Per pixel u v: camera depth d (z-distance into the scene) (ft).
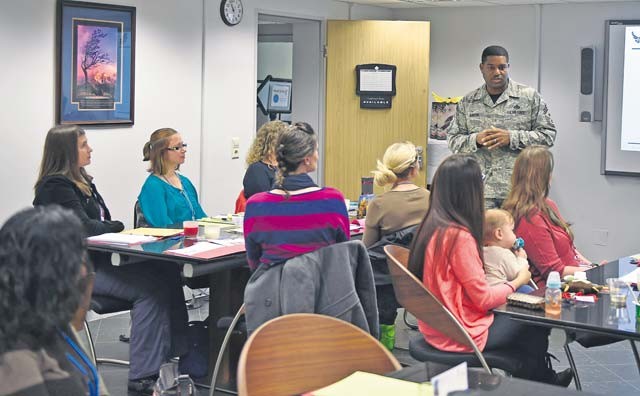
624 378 15.37
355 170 25.49
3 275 5.10
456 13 26.27
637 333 8.62
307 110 25.50
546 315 9.37
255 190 16.61
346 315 10.41
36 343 5.21
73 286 5.23
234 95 21.97
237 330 12.96
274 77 27.09
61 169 14.40
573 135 25.16
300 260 10.42
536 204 13.09
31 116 17.08
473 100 18.72
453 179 10.53
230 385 14.40
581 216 25.30
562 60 25.05
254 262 10.94
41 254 5.13
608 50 24.32
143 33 19.36
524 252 12.09
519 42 25.54
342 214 10.82
